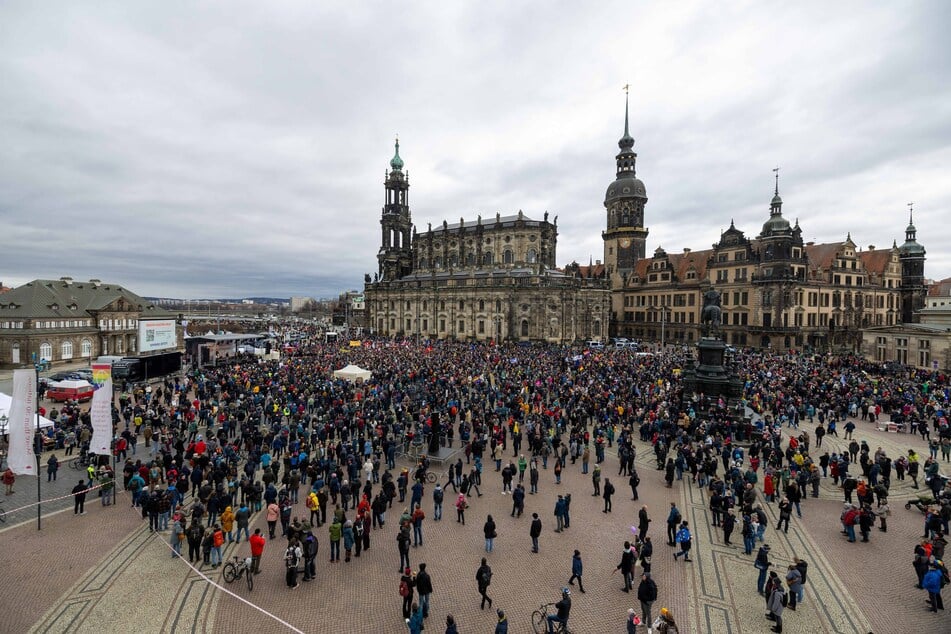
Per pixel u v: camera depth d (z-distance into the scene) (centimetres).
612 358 7969
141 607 1788
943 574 1797
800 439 3425
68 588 1892
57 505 2641
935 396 4772
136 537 2306
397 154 16362
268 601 1836
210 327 18175
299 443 3100
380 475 3145
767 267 9838
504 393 4838
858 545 2309
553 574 2041
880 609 1825
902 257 11469
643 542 1952
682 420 3922
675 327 12000
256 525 2480
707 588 1959
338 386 5047
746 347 9931
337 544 2134
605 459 3522
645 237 13575
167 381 5175
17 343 7094
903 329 7562
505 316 12012
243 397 4328
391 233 16362
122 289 9425
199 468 2747
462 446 3653
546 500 2795
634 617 1552
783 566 2116
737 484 2631
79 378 5466
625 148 13662
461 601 1850
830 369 6744
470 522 2523
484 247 13938
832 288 10281
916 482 3000
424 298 13625
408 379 5616
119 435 3738
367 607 1812
